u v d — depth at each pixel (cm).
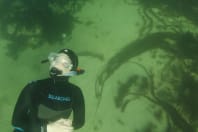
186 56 388
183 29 425
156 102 339
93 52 382
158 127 318
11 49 383
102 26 417
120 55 380
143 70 368
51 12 427
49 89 174
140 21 427
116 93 345
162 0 470
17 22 415
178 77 367
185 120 327
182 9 461
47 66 366
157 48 393
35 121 173
